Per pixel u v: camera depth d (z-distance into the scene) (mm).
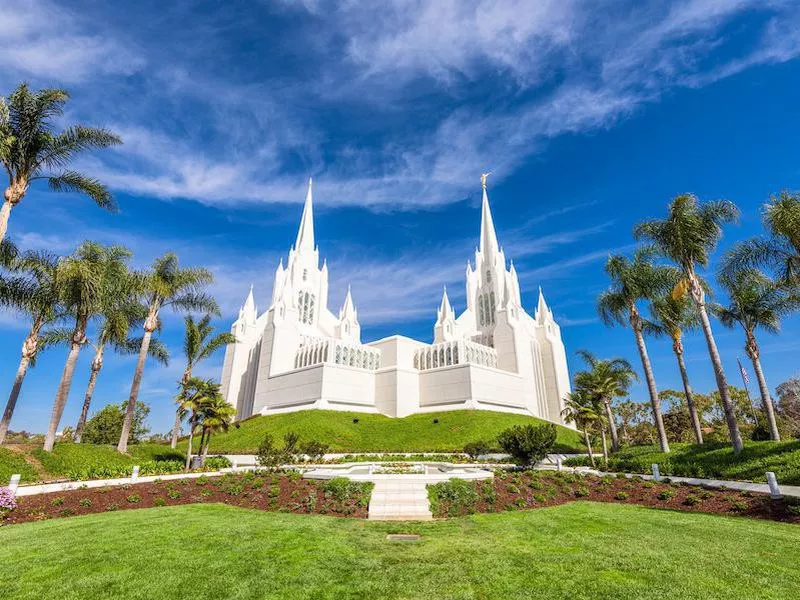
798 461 21078
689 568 9141
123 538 11609
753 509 15547
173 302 37000
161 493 18875
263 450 28047
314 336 85250
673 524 13602
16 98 21688
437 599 7703
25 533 12328
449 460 38781
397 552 10547
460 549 10797
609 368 41344
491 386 66125
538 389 82312
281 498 17734
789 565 9297
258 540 11484
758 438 33375
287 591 8047
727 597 7645
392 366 69188
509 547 10969
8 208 21672
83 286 26781
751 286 30750
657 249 30703
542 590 8039
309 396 64062
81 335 29141
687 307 34469
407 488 17922
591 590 8000
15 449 24547
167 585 8312
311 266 93438
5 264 24453
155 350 41656
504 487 19156
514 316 80125
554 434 28188
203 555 10141
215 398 32188
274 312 78188
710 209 27422
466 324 99625
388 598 7770
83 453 27297
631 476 24328
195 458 33219
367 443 48469
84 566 9359
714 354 26609
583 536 12078
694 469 24781
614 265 34688
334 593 7980
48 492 18328
